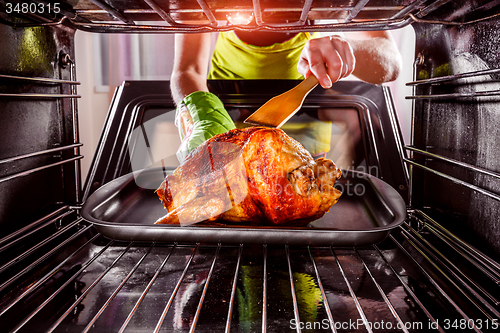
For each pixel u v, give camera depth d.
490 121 0.65
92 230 0.80
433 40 0.85
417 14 0.75
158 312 0.49
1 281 0.58
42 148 0.84
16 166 0.75
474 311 0.50
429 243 0.72
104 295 0.54
